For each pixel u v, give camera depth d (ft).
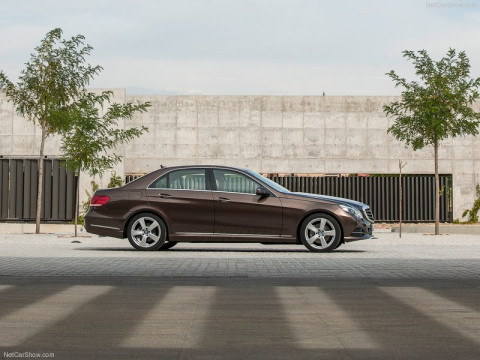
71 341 17.93
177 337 18.48
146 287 28.30
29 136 94.79
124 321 20.79
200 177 48.29
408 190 99.14
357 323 20.54
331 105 100.53
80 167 72.69
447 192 100.53
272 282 29.96
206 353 16.60
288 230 47.06
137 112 99.50
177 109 99.66
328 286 28.71
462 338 18.38
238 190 47.88
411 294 26.45
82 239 64.90
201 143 99.86
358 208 47.75
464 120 78.84
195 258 41.91
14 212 93.25
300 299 25.16
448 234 77.56
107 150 92.38
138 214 48.19
